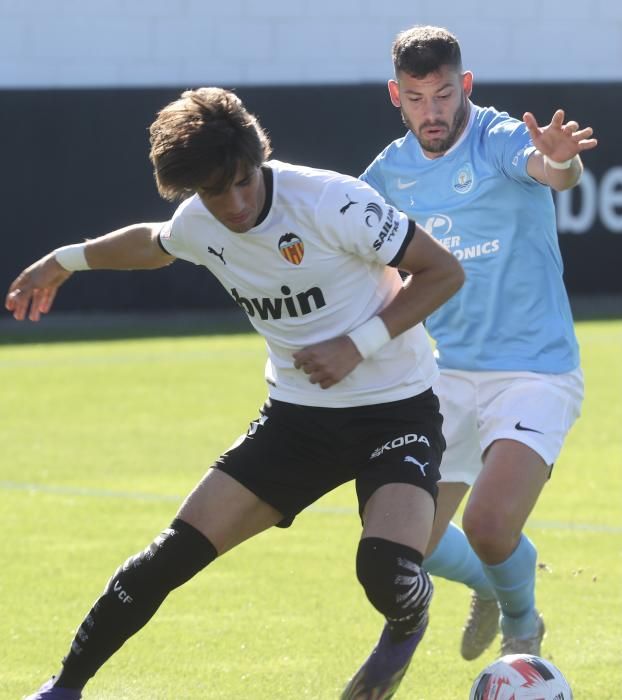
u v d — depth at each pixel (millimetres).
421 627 14953
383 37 74562
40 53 70125
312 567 24094
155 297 66812
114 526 27547
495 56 76125
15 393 46625
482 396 18156
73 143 63969
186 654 18766
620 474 32781
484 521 16641
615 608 21266
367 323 14164
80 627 14562
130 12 71125
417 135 18062
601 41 76875
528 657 14820
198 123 12906
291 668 18109
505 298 18031
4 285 63906
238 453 15062
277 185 13883
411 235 14109
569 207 70062
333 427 14875
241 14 72750
